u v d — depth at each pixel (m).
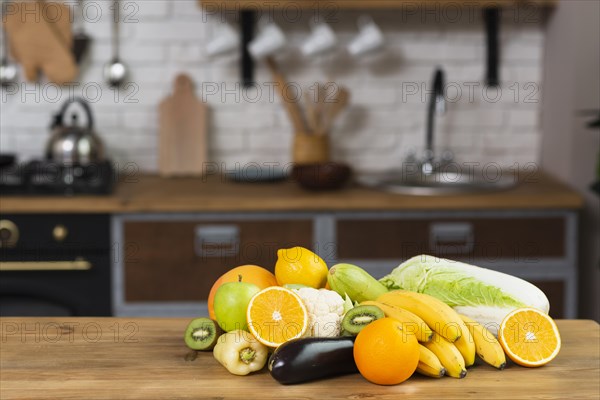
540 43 3.99
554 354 1.46
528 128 4.02
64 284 3.32
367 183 3.60
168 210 3.28
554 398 1.32
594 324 1.69
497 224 3.34
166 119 3.90
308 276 1.56
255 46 3.75
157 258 3.32
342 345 1.41
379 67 3.99
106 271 3.31
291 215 3.31
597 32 3.49
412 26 3.98
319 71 3.99
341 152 4.04
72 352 1.52
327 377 1.42
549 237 3.36
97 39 3.94
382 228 3.32
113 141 4.00
